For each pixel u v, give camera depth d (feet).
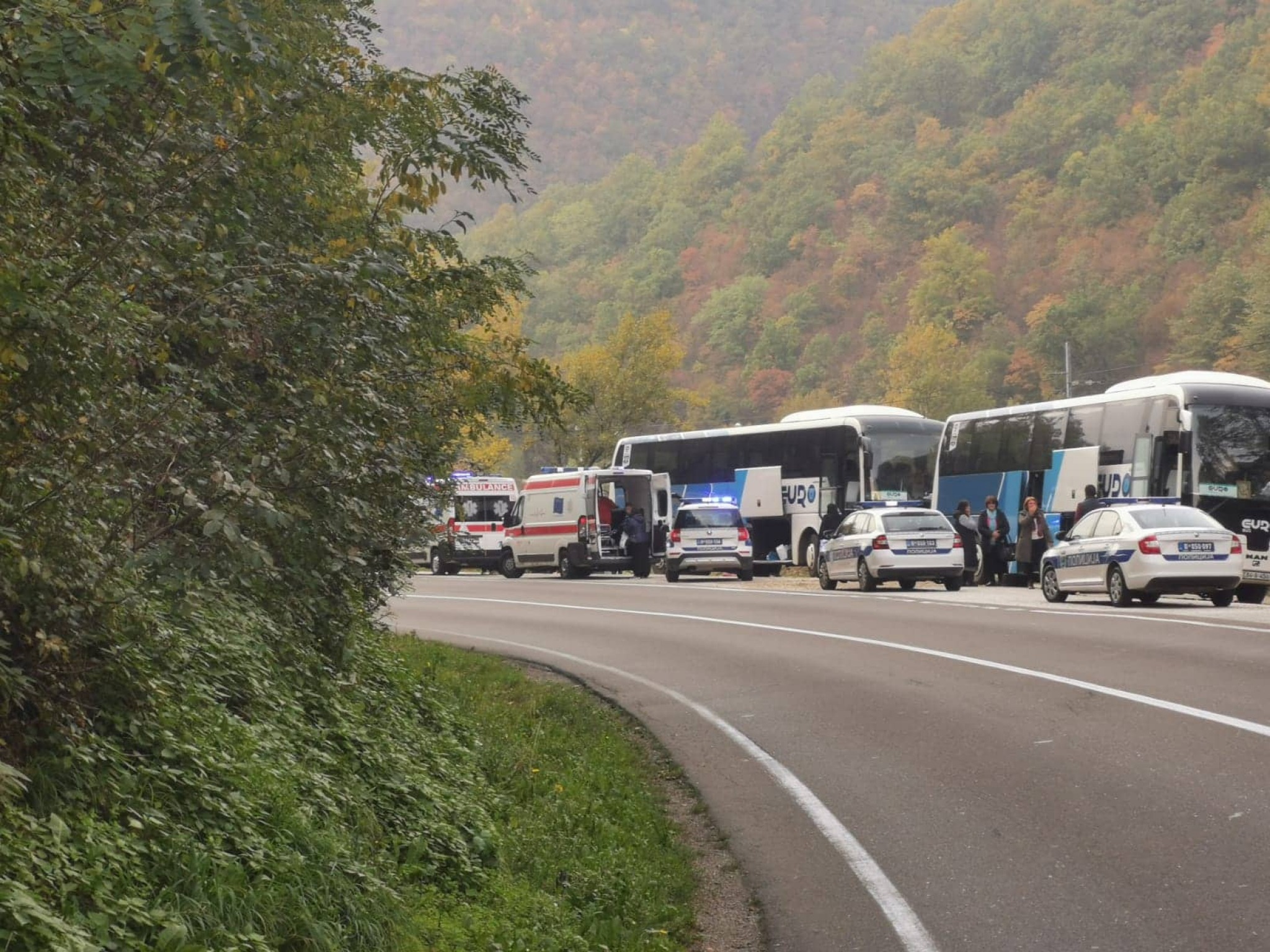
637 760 88.02
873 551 223.30
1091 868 56.85
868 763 82.12
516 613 200.85
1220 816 63.46
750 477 324.39
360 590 62.18
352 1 63.77
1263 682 101.86
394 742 67.05
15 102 38.40
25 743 40.50
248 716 55.26
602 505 296.71
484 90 61.52
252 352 46.68
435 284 61.87
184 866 38.81
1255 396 225.56
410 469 57.93
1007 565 252.62
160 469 42.91
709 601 212.43
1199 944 46.85
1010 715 94.27
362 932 41.27
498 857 55.62
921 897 54.70
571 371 546.67
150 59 38.91
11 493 39.47
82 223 42.50
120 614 44.73
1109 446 239.50
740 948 50.62
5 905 31.42
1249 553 219.41
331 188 61.57
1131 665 114.42
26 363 36.24
